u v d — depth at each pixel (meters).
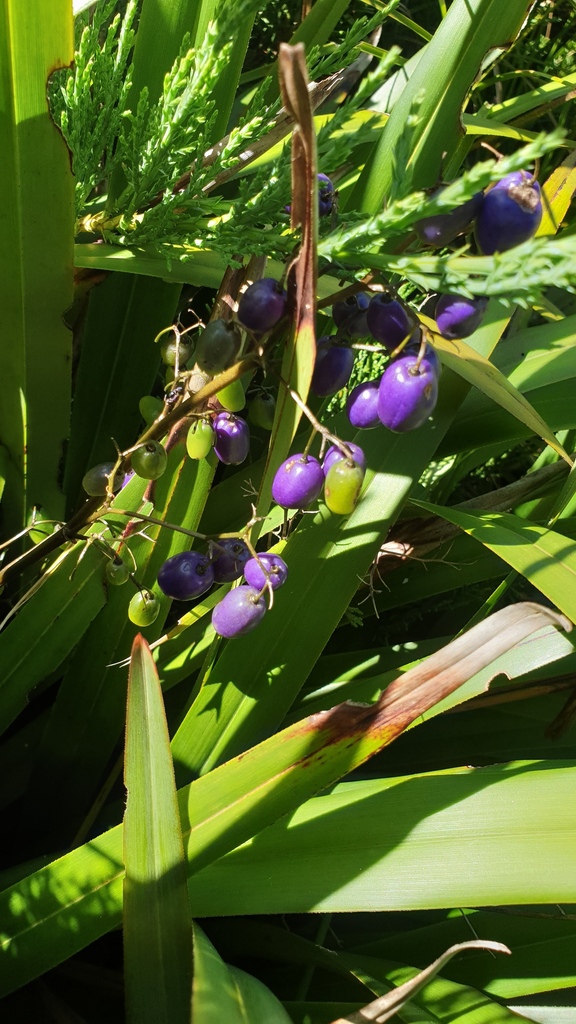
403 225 0.16
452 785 0.26
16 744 0.38
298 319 0.17
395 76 0.41
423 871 0.25
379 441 0.32
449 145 0.32
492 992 0.31
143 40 0.31
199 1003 0.20
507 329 0.43
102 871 0.25
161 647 0.35
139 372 0.38
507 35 0.30
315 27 0.39
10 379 0.31
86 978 0.32
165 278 0.27
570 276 0.13
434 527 0.40
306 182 0.15
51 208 0.26
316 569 0.31
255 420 0.23
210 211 0.23
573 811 0.25
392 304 0.18
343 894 0.25
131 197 0.25
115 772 0.35
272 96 0.40
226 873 0.26
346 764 0.24
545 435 0.27
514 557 0.29
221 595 0.29
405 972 0.29
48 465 0.33
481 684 0.27
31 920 0.25
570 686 0.40
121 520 0.30
